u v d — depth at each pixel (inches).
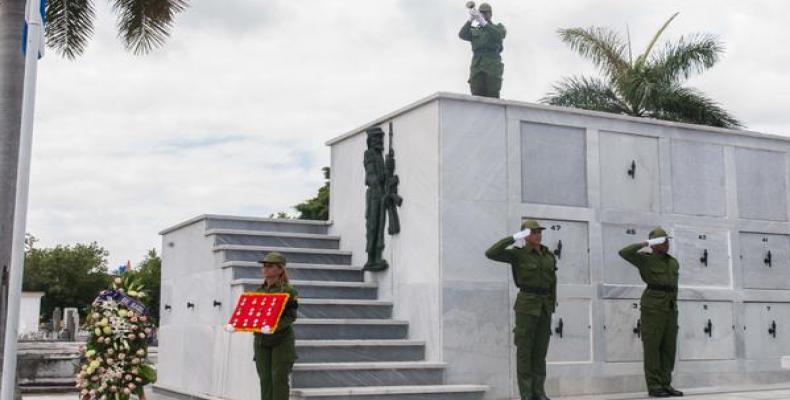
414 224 466.0
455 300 441.1
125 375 384.5
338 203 567.5
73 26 601.0
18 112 451.2
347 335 450.9
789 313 545.3
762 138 554.3
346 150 560.7
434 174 450.0
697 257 518.0
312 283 482.0
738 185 540.1
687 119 922.7
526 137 474.6
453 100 456.1
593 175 490.3
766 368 529.0
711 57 927.7
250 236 526.0
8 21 456.1
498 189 460.8
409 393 407.2
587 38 975.6
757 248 540.7
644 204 505.4
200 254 530.3
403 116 486.0
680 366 499.2
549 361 461.7
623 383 479.5
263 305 346.3
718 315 517.7
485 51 497.0
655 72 935.0
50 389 615.8
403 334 463.2
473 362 440.8
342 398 391.5
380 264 490.3
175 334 562.3
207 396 491.2
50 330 2006.6
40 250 2428.6
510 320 453.4
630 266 494.6
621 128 504.4
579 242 481.7
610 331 482.0
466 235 448.8
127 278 400.8
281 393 350.9
